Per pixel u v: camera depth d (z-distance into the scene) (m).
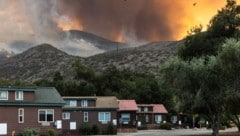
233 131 81.31
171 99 109.75
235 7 59.31
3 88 59.28
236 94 47.06
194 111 60.44
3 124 58.62
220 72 49.31
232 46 44.34
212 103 53.75
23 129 59.88
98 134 76.31
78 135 74.00
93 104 79.75
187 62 54.59
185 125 108.81
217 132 58.00
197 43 58.81
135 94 111.75
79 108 78.00
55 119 62.78
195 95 54.59
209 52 58.06
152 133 75.12
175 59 55.62
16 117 59.75
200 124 111.00
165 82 55.66
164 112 104.06
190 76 52.97
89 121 78.44
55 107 63.00
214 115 57.97
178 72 53.91
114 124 78.62
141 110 102.19
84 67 122.56
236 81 46.56
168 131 86.12
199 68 51.62
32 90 61.59
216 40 58.12
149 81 114.56
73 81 113.94
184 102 57.38
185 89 54.28
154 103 110.88
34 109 61.28
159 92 111.31
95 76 118.00
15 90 60.31
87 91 109.62
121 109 90.00
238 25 58.47
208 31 59.66
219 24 58.44
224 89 49.22
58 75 121.88
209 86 51.28
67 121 76.88
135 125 90.06
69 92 107.88
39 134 60.81
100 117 79.12
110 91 111.38
